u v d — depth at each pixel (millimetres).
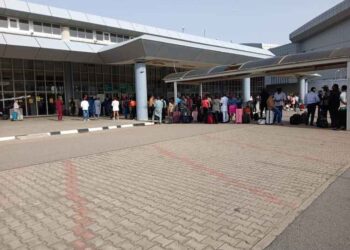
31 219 4684
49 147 10961
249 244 3816
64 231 4258
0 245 3900
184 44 21641
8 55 22391
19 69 25734
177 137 12633
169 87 35094
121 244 3863
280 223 4391
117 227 4348
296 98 30562
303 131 13547
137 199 5449
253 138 11969
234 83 40719
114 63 24859
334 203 5102
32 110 26469
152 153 9430
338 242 3820
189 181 6473
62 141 12422
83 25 28312
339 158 8305
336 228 4191
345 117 13820
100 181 6582
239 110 18000
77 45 24219
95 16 29109
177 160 8430
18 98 25391
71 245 3865
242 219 4543
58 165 8086
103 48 23969
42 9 25953
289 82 51688
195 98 21625
